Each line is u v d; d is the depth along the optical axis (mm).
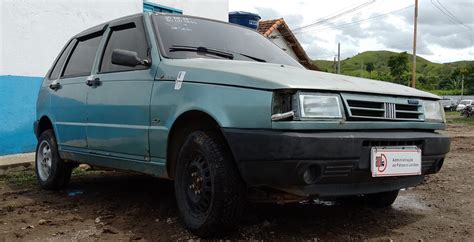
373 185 3414
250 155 3150
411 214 4344
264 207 4441
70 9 8375
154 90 3908
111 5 9062
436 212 4430
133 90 4129
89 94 4711
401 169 3432
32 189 5617
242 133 3182
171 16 4531
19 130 7742
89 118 4699
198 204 3539
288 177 3031
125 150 4234
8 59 7547
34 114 7934
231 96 3303
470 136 15031
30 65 7844
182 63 3830
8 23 7508
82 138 4836
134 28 4512
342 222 4004
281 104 3098
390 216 4254
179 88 3686
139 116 4031
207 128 3602
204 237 3492
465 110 34438
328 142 3043
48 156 5605
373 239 3559
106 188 5555
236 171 3352
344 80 3559
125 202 4789
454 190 5434
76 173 6680
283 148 2992
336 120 3168
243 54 4406
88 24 8695
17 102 7691
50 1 8062
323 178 3100
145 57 4184
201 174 3500
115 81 4379
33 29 7855
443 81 86688
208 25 4637
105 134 4461
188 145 3598
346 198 4758
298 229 3762
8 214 4398
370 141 3264
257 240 3465
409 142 3523
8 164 6992
